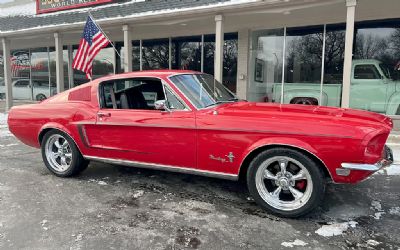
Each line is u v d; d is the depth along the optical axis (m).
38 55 16.75
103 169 5.39
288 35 10.46
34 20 13.03
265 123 3.48
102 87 4.66
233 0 8.08
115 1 11.00
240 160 3.64
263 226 3.33
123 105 4.56
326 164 3.28
